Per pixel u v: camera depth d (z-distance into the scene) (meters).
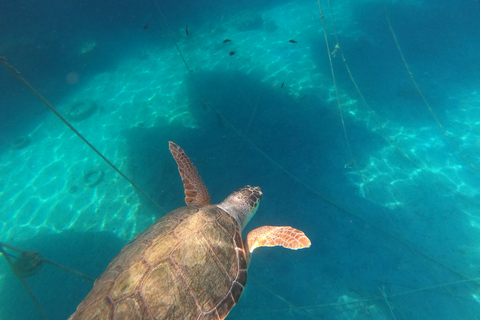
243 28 22.73
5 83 18.66
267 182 8.68
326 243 7.14
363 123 10.52
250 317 6.11
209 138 10.77
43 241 8.76
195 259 3.36
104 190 10.08
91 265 7.68
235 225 4.44
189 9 30.34
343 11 21.70
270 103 12.26
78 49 22.75
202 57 19.23
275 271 6.76
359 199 8.02
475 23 14.95
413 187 8.19
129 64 21.91
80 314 2.74
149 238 3.49
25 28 22.67
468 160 8.69
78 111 15.60
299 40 18.56
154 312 2.76
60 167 12.24
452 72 12.24
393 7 19.45
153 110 14.34
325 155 9.39
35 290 7.16
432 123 10.15
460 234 6.91
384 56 14.39
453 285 6.05
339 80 13.14
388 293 6.12
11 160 13.67
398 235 7.08
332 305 6.09
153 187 9.43
